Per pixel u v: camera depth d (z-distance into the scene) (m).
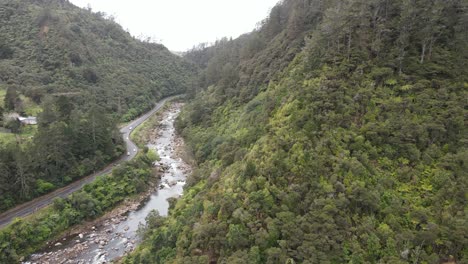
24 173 58.44
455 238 27.36
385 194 31.94
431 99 39.00
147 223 52.88
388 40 46.41
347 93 41.22
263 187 34.94
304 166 34.28
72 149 70.06
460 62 42.69
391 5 48.59
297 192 32.41
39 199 59.38
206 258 31.55
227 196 36.19
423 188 32.38
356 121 38.81
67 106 76.12
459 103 38.03
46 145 63.06
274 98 53.59
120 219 60.66
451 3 46.31
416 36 45.00
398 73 43.22
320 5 75.69
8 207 55.00
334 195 31.59
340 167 33.50
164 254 38.12
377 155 35.34
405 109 38.47
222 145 65.44
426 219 29.44
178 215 48.22
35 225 51.97
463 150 34.28
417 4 45.34
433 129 36.06
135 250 46.66
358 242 28.64
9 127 76.06
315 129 38.06
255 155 41.59
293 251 27.97
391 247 27.89
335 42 49.62
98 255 49.12
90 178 70.06
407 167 34.06
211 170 59.28
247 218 32.06
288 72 62.31
